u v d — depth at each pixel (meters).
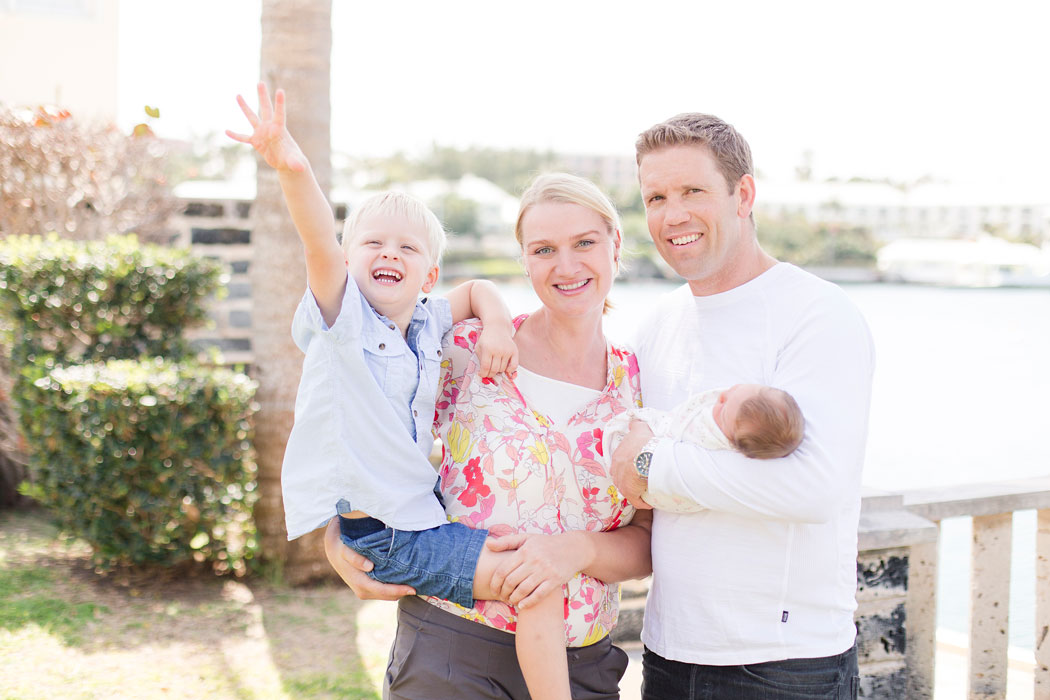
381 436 2.38
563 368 2.53
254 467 5.52
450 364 2.60
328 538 2.56
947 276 41.91
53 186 7.46
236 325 8.02
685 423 2.29
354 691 4.20
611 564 2.38
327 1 5.29
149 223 8.01
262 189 5.39
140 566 5.61
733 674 2.27
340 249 2.33
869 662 3.22
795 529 2.24
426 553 2.31
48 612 4.85
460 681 2.30
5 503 7.00
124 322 6.27
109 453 5.09
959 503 3.59
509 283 38.03
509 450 2.38
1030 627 5.27
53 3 11.77
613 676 2.51
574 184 2.40
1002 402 11.07
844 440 2.17
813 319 2.26
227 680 4.25
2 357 6.52
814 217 49.84
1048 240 39.84
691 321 2.51
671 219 2.38
